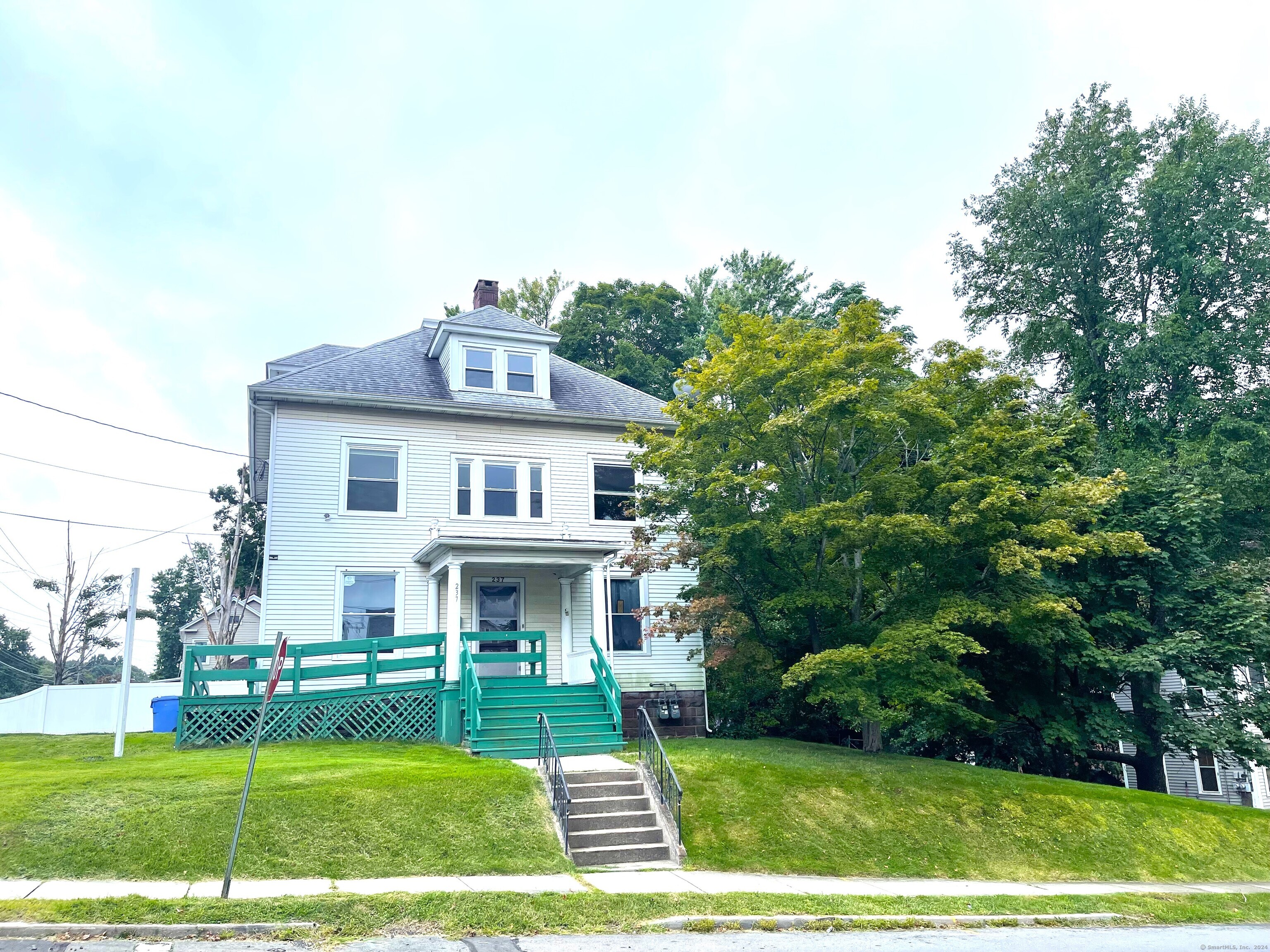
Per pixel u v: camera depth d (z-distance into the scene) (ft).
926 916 30.68
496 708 54.29
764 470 55.21
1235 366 88.28
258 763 42.68
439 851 33.42
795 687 59.72
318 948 23.52
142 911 24.97
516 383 72.79
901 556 54.54
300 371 67.72
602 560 60.90
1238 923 33.86
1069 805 47.80
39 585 146.92
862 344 52.60
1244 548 77.71
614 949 24.63
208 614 114.32
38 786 36.04
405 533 65.46
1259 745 59.67
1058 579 63.67
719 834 39.78
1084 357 93.35
